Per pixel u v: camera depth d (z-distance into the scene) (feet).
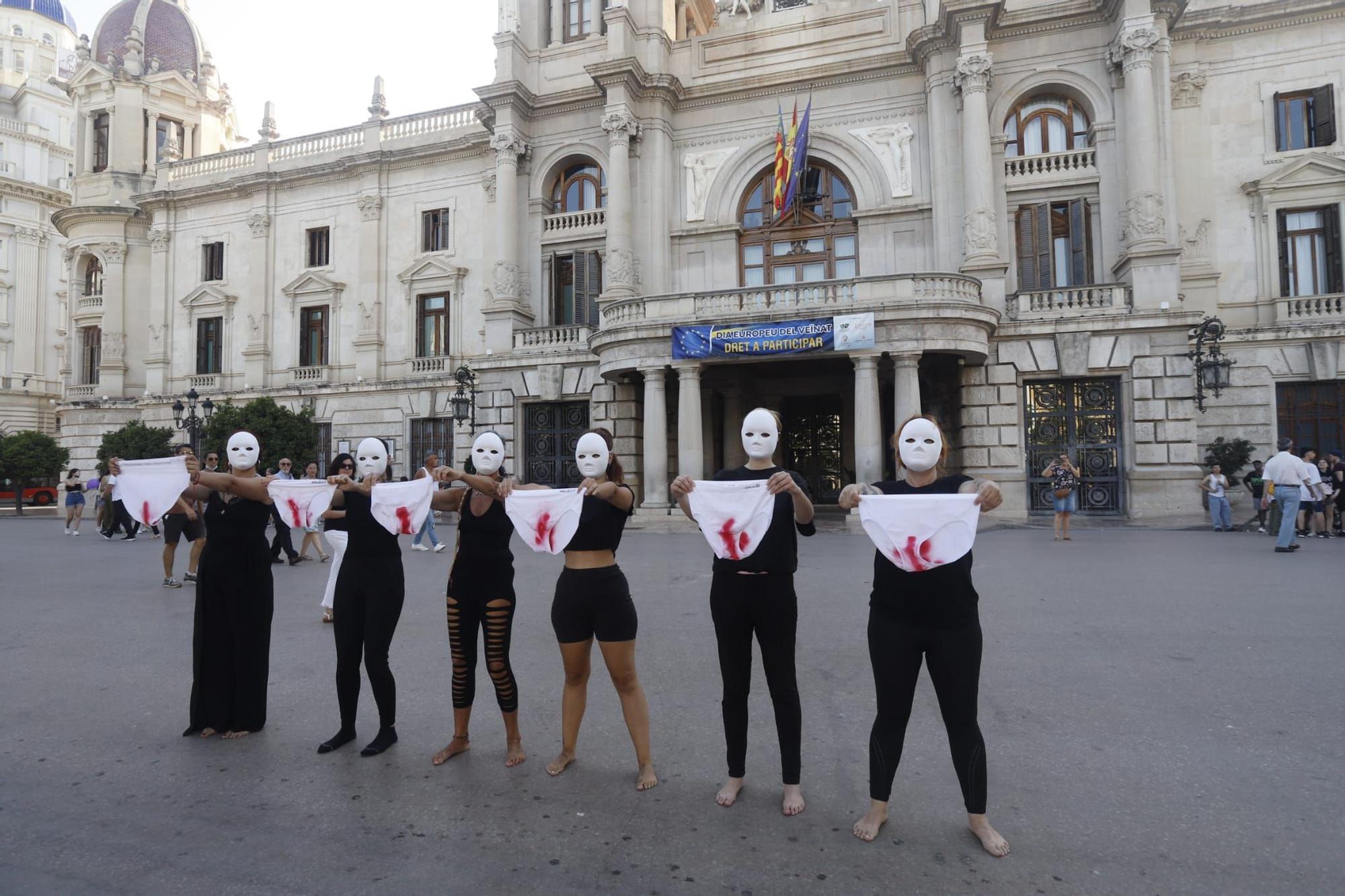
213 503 16.89
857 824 11.92
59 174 188.96
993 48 73.56
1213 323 63.72
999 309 68.33
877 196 77.61
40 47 222.69
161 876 10.98
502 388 85.46
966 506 11.46
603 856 11.38
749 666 13.29
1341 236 68.69
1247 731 15.79
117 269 114.73
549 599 32.35
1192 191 72.79
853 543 52.42
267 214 105.50
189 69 135.54
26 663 22.72
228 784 14.06
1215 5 74.28
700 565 42.16
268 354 104.53
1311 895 10.03
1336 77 69.72
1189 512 63.87
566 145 87.04
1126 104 67.97
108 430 112.88
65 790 13.87
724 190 82.53
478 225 95.45
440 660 22.74
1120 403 67.21
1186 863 10.85
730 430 80.53
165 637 26.25
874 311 61.57
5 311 171.83
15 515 111.14
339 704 17.38
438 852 11.59
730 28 84.48
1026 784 13.50
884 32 78.95
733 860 11.21
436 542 51.16
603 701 18.69
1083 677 19.57
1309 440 67.92
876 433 61.62
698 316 65.98
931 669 11.85
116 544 62.75
